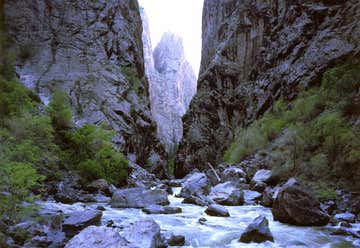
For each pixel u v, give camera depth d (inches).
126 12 1537.9
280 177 571.8
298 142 597.9
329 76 744.3
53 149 544.4
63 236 249.6
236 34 1551.4
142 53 1701.5
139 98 1298.0
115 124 1029.2
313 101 738.8
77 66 1164.5
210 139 1542.8
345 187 443.5
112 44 1348.4
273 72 1167.0
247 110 1288.1
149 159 1226.6
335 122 545.0
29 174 286.0
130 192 452.4
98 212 290.7
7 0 1168.8
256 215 405.1
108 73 1202.6
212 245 267.0
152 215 383.2
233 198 493.4
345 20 895.7
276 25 1275.8
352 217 365.4
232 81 1512.1
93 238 212.1
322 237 293.7
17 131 433.4
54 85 1043.9
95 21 1343.5
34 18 1210.6
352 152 458.3
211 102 1582.2
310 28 1035.3
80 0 1352.1
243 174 716.0
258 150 832.3
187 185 580.1
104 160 626.2
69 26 1270.9
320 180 491.2
